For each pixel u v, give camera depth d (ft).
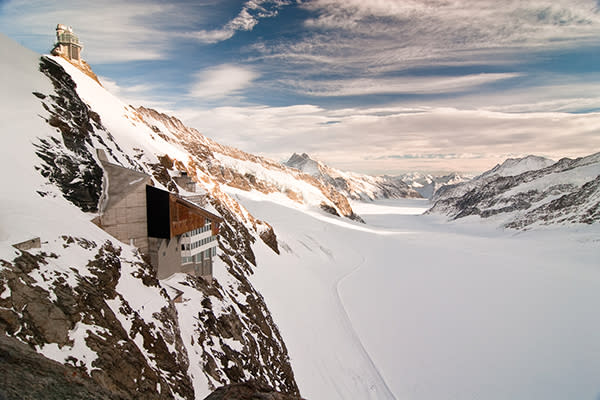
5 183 72.69
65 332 53.67
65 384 28.14
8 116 90.33
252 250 253.65
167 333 79.41
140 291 82.84
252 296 168.96
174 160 216.13
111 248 85.25
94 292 65.67
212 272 140.15
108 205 98.37
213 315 111.65
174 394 67.00
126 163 132.26
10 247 57.98
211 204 239.30
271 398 31.45
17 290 51.88
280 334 164.76
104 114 176.04
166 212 105.91
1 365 26.76
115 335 62.18
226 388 31.78
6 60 112.06
